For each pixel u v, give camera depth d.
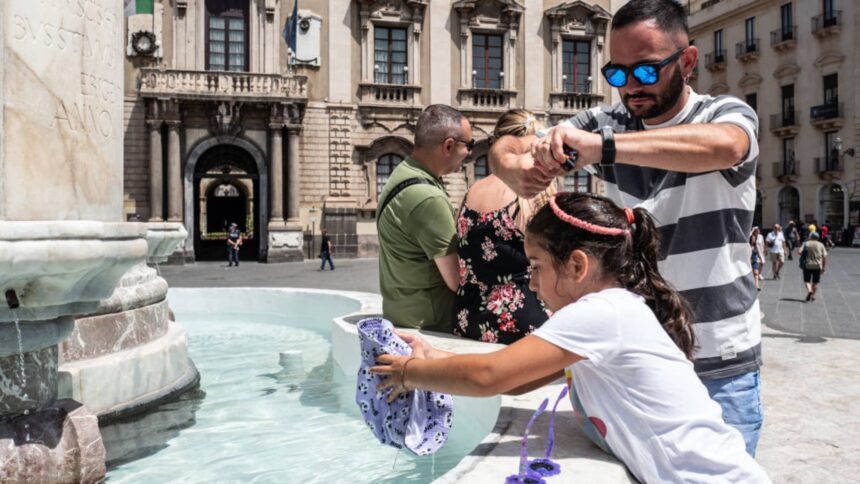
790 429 3.64
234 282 16.69
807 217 38.44
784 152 39.84
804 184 38.47
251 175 25.11
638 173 2.21
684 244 2.03
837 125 36.31
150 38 23.64
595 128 2.42
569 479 1.57
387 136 25.92
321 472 2.45
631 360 1.59
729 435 1.61
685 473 1.55
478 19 26.81
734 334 1.99
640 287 1.72
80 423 2.43
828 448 3.33
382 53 26.25
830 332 7.66
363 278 18.05
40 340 2.40
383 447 2.75
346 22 25.59
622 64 2.00
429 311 3.80
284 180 25.19
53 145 2.32
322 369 4.48
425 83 26.50
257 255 27.03
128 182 23.69
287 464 2.55
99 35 2.65
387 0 25.84
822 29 36.72
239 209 40.03
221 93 23.78
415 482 2.31
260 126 24.86
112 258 2.36
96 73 2.62
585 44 28.28
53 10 2.34
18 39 2.17
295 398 3.67
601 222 1.68
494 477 1.61
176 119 23.61
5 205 2.12
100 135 2.65
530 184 1.97
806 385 4.70
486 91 26.84
